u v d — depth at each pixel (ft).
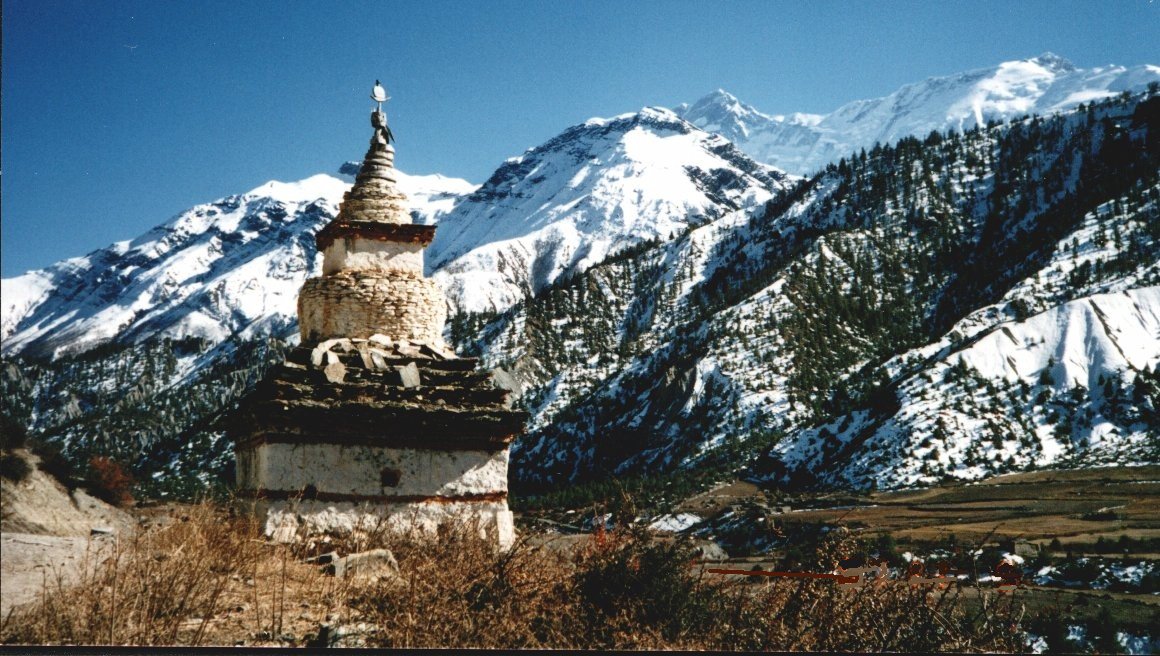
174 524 45.88
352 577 47.62
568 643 41.52
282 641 37.73
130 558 39.58
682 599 44.34
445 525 55.72
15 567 36.63
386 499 57.82
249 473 59.62
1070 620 44.39
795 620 43.47
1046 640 43.21
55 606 35.01
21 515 38.47
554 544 52.08
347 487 57.26
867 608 43.52
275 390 57.82
